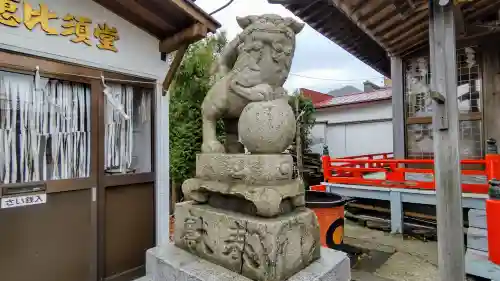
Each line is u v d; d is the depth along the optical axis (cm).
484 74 583
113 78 314
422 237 540
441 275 285
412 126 662
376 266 426
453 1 277
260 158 188
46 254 262
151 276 216
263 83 206
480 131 588
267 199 176
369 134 1034
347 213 675
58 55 270
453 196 279
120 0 292
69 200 278
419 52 650
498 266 310
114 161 321
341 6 441
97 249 295
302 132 985
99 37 301
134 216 332
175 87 652
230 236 189
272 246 167
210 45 691
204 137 231
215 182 210
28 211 252
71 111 286
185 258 209
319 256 208
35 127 264
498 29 516
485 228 384
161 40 361
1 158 246
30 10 253
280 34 201
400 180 574
